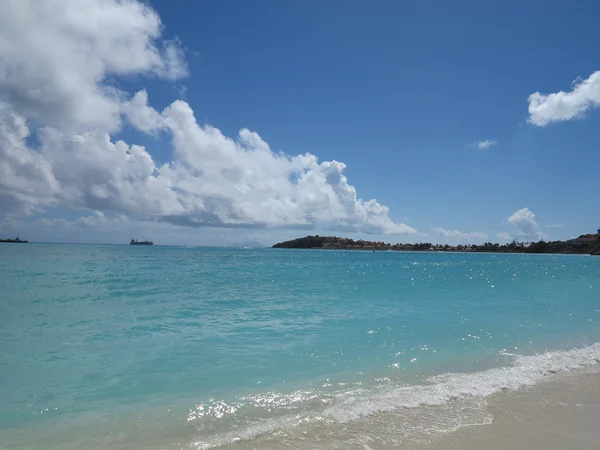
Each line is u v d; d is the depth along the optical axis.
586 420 6.46
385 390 7.68
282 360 9.55
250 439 5.75
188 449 5.46
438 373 8.74
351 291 23.44
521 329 13.09
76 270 36.31
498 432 6.00
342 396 7.37
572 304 19.23
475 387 7.87
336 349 10.52
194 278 30.75
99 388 7.72
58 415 6.55
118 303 17.56
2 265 41.72
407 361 9.55
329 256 105.06
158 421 6.34
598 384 8.12
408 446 5.57
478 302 19.28
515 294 23.14
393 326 13.29
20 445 5.59
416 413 6.64
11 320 13.73
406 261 79.19
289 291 23.09
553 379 8.40
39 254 71.00
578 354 10.31
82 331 12.24
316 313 15.70
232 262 59.03
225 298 19.62
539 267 60.25
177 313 15.36
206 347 10.62
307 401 7.14
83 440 5.74
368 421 6.34
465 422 6.32
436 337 11.83
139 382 8.05
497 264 70.81
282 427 6.13
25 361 9.27
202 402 7.09
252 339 11.50
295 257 90.94
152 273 34.53
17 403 6.99
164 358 9.63
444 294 22.52
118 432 5.98
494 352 10.40
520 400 7.24
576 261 90.62
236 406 6.92
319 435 5.87
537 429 6.11
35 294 20.12
